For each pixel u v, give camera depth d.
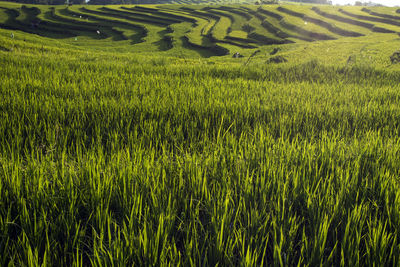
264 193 2.97
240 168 3.59
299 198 3.11
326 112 6.40
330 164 3.74
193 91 7.46
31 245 2.35
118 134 4.89
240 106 6.25
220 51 65.00
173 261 2.16
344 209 2.82
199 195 3.06
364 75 12.59
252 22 88.00
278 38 71.12
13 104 5.57
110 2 196.38
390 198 3.04
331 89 9.09
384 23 73.62
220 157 3.86
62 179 3.04
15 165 3.12
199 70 12.45
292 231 2.51
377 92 8.55
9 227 2.55
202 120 5.72
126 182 3.06
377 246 2.32
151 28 95.62
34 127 4.89
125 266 2.11
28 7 121.25
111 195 2.94
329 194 3.07
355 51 32.94
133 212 2.57
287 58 29.16
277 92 8.21
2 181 2.91
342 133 5.35
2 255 2.24
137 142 4.57
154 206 2.73
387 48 32.31
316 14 84.69
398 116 6.14
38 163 3.37
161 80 9.46
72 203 2.64
